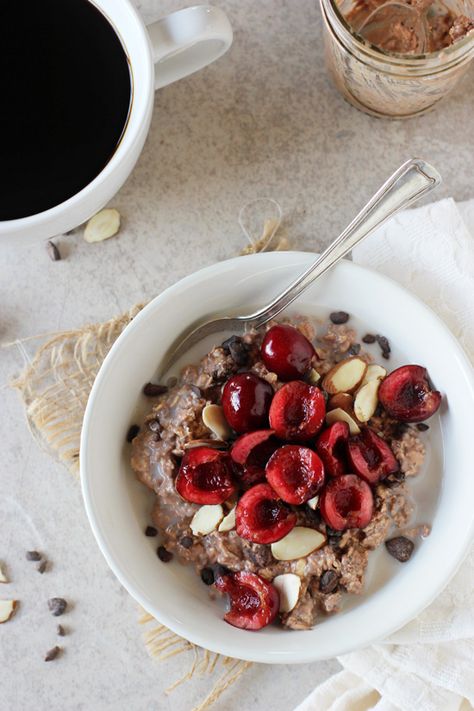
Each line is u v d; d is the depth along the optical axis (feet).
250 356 1.76
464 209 1.87
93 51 1.69
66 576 1.90
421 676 1.83
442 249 1.84
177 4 1.92
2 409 1.90
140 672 1.89
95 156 1.69
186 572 1.75
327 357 1.78
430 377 1.78
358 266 1.74
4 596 1.90
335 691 1.86
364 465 1.68
